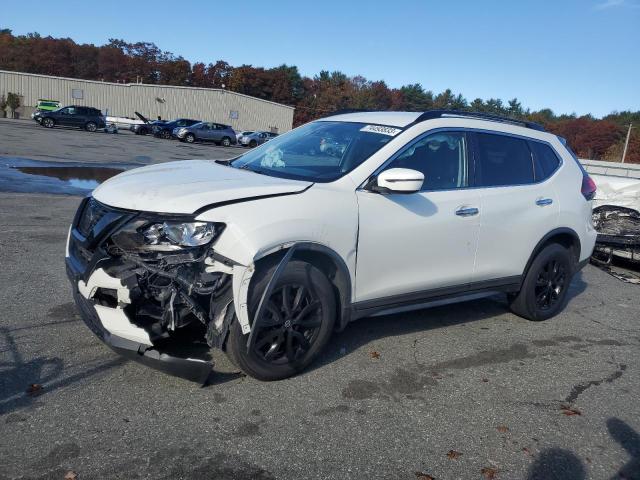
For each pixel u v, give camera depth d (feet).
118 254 11.00
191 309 10.91
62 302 15.60
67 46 335.47
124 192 11.60
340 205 12.21
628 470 10.08
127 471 8.81
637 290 23.91
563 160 18.07
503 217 15.53
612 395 13.01
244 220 10.78
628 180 28.96
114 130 122.93
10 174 40.57
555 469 9.92
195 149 98.63
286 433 10.23
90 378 11.55
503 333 16.53
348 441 10.18
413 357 14.12
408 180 12.06
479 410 11.76
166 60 354.54
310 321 12.17
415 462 9.75
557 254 17.54
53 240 22.41
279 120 199.21
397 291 13.67
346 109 17.26
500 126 16.46
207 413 10.64
